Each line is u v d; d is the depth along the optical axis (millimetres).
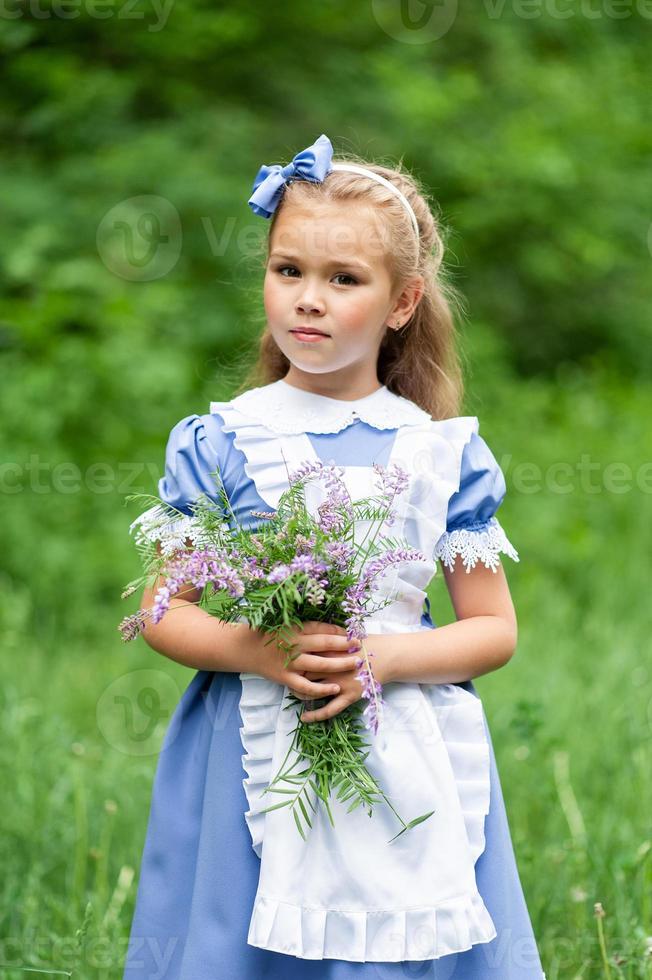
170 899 2873
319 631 2643
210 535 2672
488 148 10617
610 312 11750
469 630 2855
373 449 2881
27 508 7422
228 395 4668
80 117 9398
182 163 9078
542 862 3967
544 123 11086
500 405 9836
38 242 8352
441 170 10625
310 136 10102
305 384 2965
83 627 6832
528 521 8062
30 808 4273
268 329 3293
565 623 6789
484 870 2816
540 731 4828
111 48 9719
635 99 11609
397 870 2650
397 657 2723
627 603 7211
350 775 2641
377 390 3023
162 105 9930
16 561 7195
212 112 9688
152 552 2766
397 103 10172
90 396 7980
